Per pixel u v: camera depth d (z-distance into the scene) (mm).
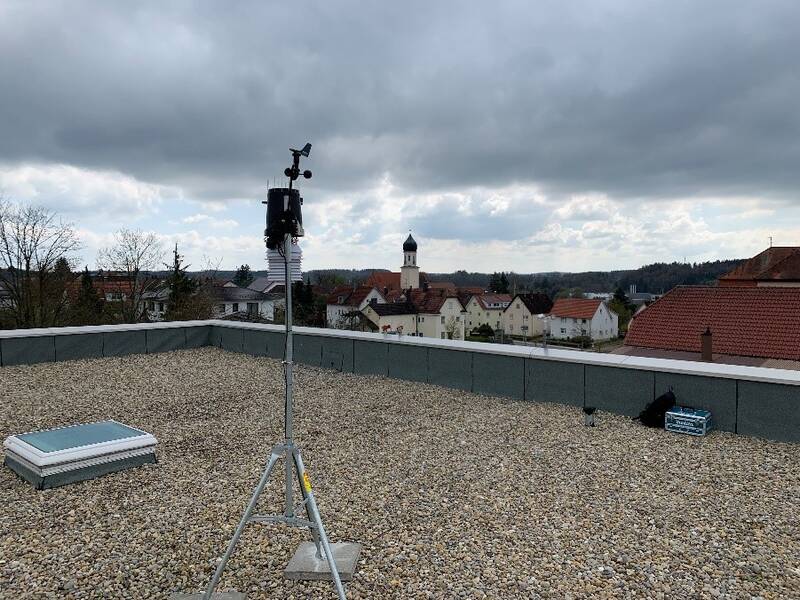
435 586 3541
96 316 29672
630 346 18984
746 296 18656
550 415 7660
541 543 4102
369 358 10570
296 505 4840
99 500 5020
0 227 26250
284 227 3479
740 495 4980
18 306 26578
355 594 3457
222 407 8336
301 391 9305
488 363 8914
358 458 6059
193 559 3930
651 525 4398
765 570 3725
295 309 50250
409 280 75125
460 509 4711
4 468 5891
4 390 9258
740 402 6723
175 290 32406
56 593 3531
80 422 7570
